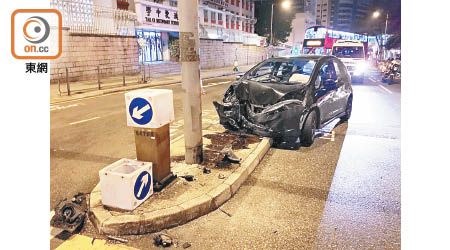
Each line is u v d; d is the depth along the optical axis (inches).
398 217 126.8
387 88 586.9
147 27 855.1
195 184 142.9
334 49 743.7
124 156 203.3
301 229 118.3
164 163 140.0
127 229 114.3
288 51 2389.3
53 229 117.1
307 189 152.8
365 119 316.8
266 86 215.5
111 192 120.4
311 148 218.8
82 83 609.0
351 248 107.3
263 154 198.8
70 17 631.8
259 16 1943.9
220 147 197.6
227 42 1366.9
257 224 121.7
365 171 175.9
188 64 155.8
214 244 109.0
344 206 136.3
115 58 746.8
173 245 108.3
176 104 397.4
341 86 272.4
